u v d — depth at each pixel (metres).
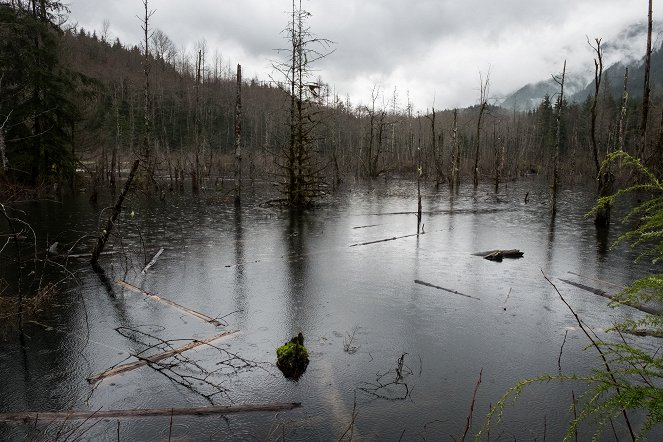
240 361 6.61
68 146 26.08
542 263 12.62
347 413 5.30
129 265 11.99
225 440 4.76
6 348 6.92
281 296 9.63
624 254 13.74
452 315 8.55
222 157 58.00
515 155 62.22
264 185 39.66
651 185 2.31
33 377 6.07
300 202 24.86
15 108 22.83
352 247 14.73
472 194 34.62
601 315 8.44
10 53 22.89
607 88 49.34
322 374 6.24
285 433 4.89
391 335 7.61
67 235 15.55
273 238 16.11
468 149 72.88
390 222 20.23
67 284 10.14
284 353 6.45
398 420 5.17
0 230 16.02
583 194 35.09
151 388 5.83
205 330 7.77
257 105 78.75
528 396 5.66
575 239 16.27
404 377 6.18
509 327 7.95
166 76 78.44
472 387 5.93
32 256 12.48
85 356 6.71
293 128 24.19
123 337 7.41
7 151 22.48
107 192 29.20
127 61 95.31
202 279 10.82
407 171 61.22
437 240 16.06
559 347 7.11
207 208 23.95
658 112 42.62
